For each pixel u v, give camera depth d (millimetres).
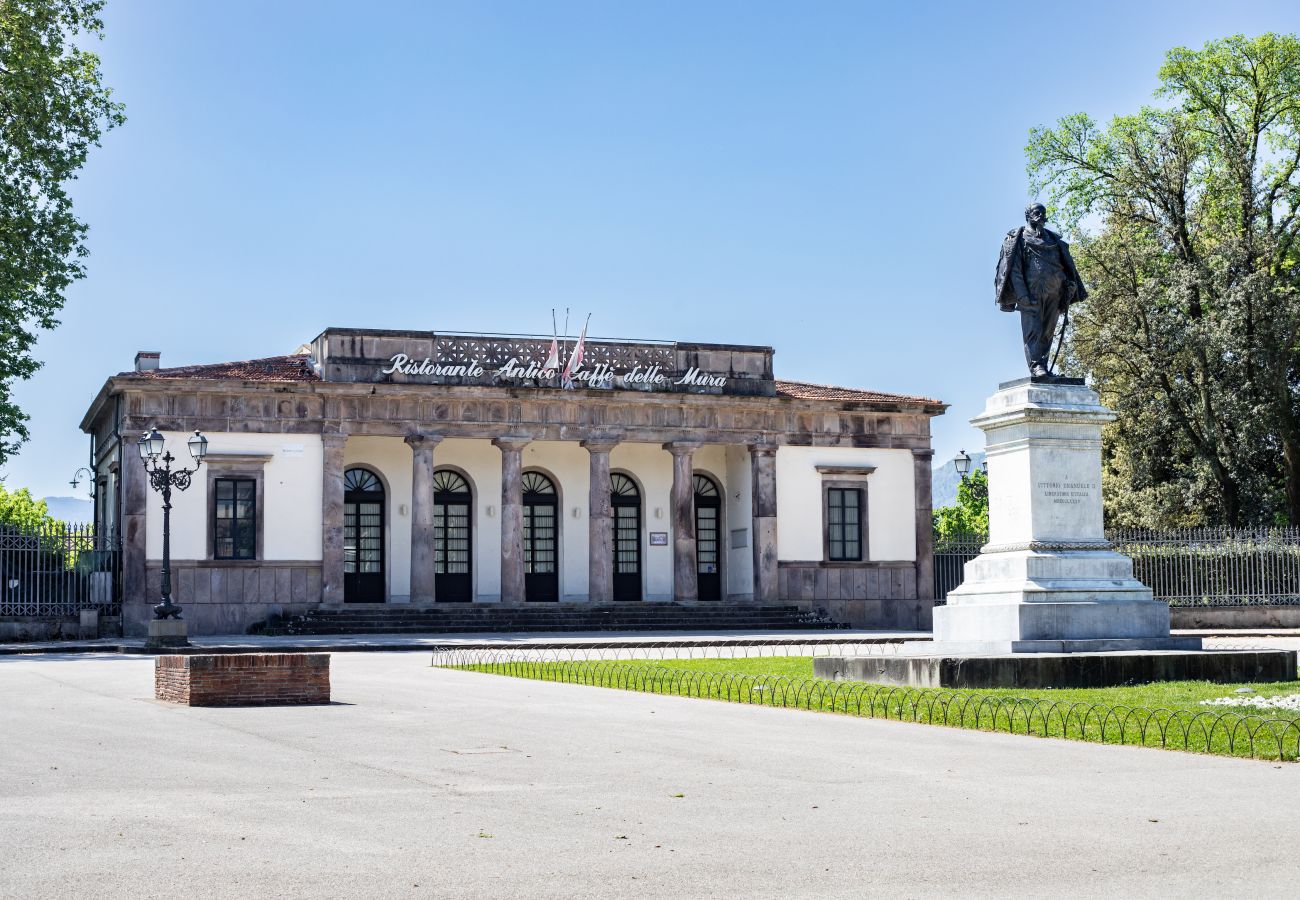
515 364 58594
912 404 63656
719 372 61219
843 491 62875
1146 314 61531
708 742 17766
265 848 11148
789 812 12688
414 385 56844
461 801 13336
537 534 62688
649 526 63625
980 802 13125
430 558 56938
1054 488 27500
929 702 21469
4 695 25172
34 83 50125
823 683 24906
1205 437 62594
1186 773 14828
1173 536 55812
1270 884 9883
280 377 56844
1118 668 23531
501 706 22875
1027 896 9609
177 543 54219
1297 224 63000
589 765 15727
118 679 29344
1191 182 64688
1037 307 28500
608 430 59656
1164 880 10023
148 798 13523
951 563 64875
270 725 19953
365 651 42844
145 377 53875
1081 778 14539
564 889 9805
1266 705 19906
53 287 51812
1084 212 67875
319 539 55875
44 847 11180
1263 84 63594
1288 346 59406
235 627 54688
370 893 9688
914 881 10023
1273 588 54000
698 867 10461
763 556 61000
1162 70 65188
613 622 57125
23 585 52438
